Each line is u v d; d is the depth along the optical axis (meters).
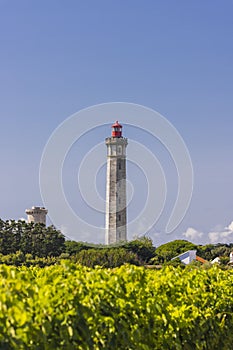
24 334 6.98
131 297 9.42
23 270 11.42
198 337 11.04
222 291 12.78
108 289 9.02
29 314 7.33
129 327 9.03
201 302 11.79
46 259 82.00
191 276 12.61
